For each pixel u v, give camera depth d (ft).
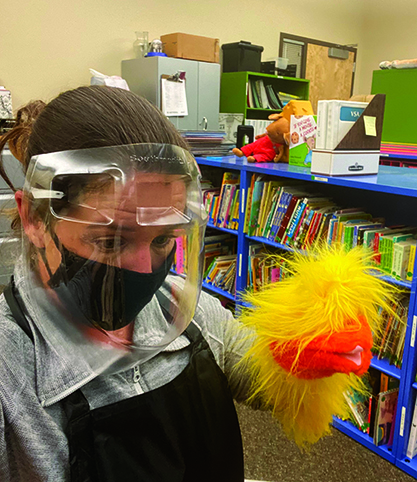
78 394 1.84
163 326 1.93
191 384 2.12
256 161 8.15
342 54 19.77
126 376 1.97
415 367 5.58
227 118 14.44
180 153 1.72
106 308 1.66
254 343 2.22
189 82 12.17
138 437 1.92
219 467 2.22
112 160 1.54
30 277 1.66
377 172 6.68
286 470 5.83
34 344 1.80
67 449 1.81
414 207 6.84
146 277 1.68
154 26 13.88
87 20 12.51
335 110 6.04
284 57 17.72
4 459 1.74
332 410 2.17
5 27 11.23
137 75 12.32
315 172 6.45
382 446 6.17
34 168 1.57
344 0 19.36
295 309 2.05
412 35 19.02
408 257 5.57
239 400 2.50
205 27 15.12
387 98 10.12
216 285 8.88
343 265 2.08
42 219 1.56
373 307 2.13
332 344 1.92
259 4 16.47
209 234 9.34
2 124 9.64
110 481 1.85
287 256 3.08
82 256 1.59
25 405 1.75
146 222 1.58
